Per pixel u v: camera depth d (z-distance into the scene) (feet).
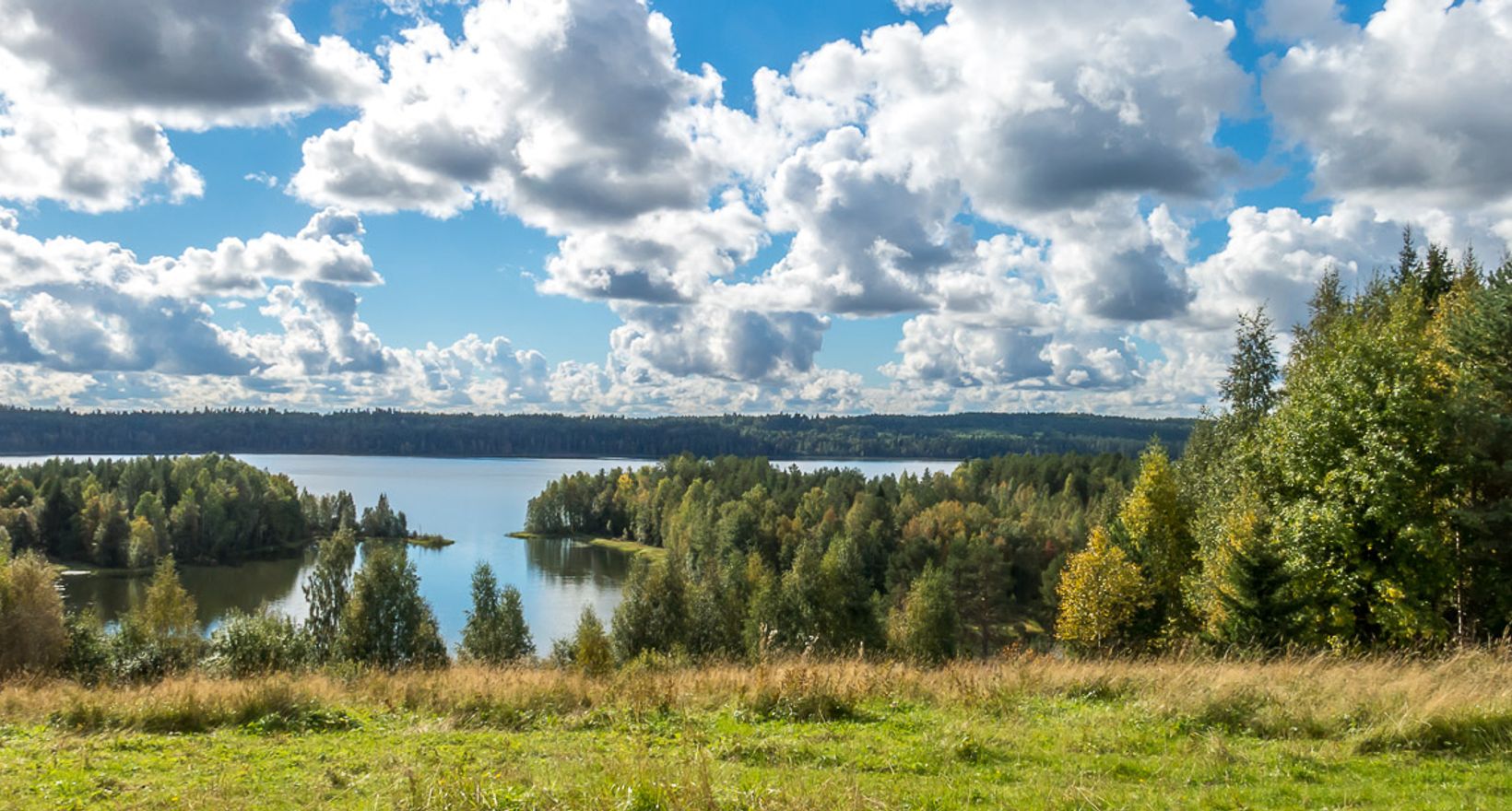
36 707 35.88
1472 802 23.38
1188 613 110.32
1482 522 65.16
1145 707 33.04
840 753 28.35
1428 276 110.63
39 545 305.94
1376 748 28.58
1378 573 67.51
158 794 24.63
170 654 79.36
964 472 400.88
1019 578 253.65
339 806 23.24
